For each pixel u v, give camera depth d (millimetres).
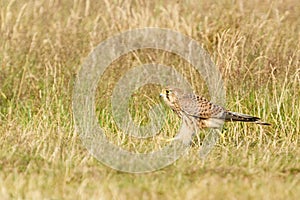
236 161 17219
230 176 16078
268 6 25906
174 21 24547
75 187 15359
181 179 15812
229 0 26047
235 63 21719
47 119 20109
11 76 22828
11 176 15938
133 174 16344
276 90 21281
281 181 15781
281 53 22719
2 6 26219
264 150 18250
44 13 26141
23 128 19500
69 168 16469
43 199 14734
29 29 24953
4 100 22047
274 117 20453
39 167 16625
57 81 22156
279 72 21953
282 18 24250
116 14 25562
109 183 15578
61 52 23578
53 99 21328
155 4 26766
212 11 25625
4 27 24469
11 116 20891
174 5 25906
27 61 22859
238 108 20703
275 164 16844
